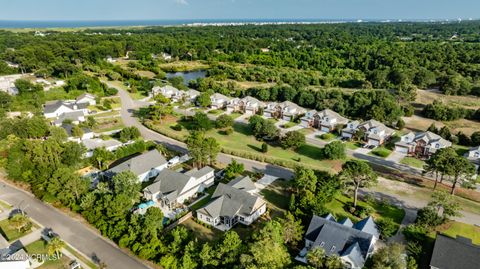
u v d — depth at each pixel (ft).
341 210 225.76
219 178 270.46
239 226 209.46
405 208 229.86
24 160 253.85
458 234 198.80
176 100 512.22
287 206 229.66
